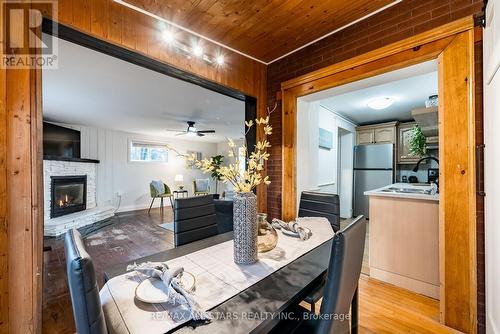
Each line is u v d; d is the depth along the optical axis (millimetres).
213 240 1619
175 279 922
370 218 2430
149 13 1909
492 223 1307
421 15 1743
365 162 4996
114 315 795
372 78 2074
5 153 1258
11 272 1268
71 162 4914
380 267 2354
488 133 1351
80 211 5047
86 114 4496
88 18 1596
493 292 1299
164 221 5062
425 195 2098
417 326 1676
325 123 4082
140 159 6797
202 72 2277
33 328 1299
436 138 3607
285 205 2689
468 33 1515
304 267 1171
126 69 2535
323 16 2018
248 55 2682
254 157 1358
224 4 1846
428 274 2066
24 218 1301
